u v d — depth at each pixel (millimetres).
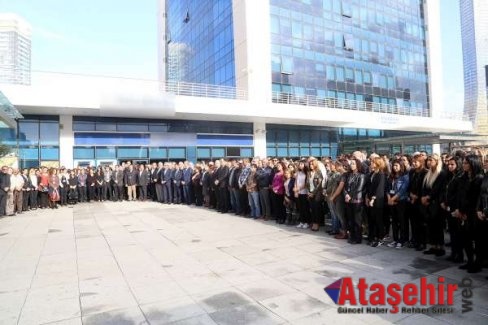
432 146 31094
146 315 4039
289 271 5527
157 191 16188
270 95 23766
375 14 30781
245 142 23219
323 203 9094
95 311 4176
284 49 24797
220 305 4281
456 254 5840
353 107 27844
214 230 9008
